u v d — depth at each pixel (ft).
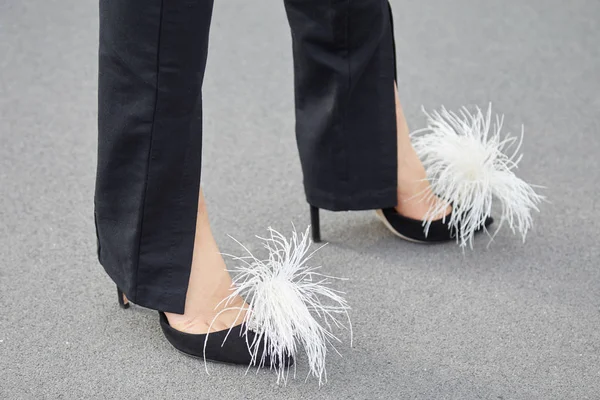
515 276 6.73
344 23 6.22
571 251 7.06
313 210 7.06
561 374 5.66
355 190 6.81
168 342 5.99
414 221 7.03
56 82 10.22
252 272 5.83
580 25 11.73
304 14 6.26
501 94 9.92
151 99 5.20
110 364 5.77
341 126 6.58
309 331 5.67
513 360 5.79
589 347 5.92
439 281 6.68
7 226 7.41
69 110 9.60
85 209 7.73
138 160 5.41
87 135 9.08
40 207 7.73
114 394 5.48
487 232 7.08
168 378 5.64
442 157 7.04
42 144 8.86
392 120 6.72
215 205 7.78
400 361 5.78
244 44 11.25
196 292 5.79
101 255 5.98
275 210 7.72
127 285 5.77
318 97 6.62
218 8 12.28
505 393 5.48
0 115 9.43
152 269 5.70
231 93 10.07
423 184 7.02
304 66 6.51
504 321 6.20
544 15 12.05
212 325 5.77
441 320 6.21
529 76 10.35
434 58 10.80
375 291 6.55
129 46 5.07
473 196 7.01
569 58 10.80
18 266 6.85
